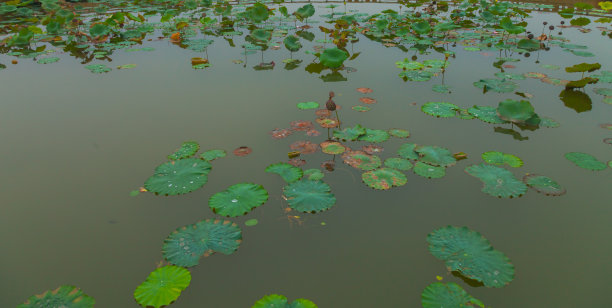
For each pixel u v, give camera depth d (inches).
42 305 96.0
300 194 135.9
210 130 189.9
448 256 109.7
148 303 96.3
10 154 171.0
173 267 106.7
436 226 123.9
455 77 269.3
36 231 124.3
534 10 560.4
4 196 142.2
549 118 199.6
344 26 393.1
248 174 151.7
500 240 117.7
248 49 349.7
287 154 165.9
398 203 134.9
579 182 145.7
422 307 95.3
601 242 116.3
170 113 211.9
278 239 118.8
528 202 134.4
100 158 167.3
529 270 106.5
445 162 155.0
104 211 133.3
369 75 275.9
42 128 196.1
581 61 302.4
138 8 602.9
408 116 204.1
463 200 136.2
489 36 394.3
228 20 490.6
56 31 414.6
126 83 264.4
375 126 191.6
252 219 127.0
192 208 133.4
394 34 415.8
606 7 478.6
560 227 122.8
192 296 99.4
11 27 439.2
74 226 126.3
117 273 107.5
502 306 96.0
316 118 201.2
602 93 234.4
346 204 134.1
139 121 202.5
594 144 174.4
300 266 109.2
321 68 295.3
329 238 119.2
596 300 97.0
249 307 96.3
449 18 506.3
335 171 152.8
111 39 397.4
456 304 93.9
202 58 317.1
